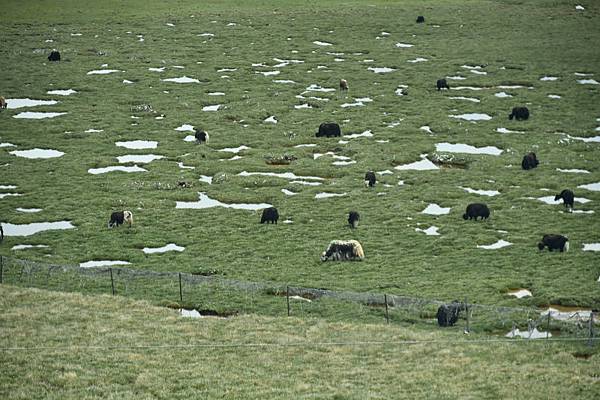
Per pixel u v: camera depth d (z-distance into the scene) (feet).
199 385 182.80
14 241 287.48
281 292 245.45
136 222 305.32
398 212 314.35
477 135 411.75
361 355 200.75
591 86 499.92
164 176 354.95
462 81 512.22
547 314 223.10
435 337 211.82
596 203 324.19
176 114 445.37
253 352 202.18
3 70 529.45
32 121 432.66
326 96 478.18
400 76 522.47
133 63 547.90
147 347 203.72
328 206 321.93
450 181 350.64
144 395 177.37
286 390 179.83
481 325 220.64
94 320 220.84
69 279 254.47
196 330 215.72
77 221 306.14
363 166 368.07
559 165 370.12
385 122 433.07
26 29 638.53
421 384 183.01
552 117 440.86
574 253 274.57
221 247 282.77
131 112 449.06
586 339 207.21
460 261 269.44
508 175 357.00
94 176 356.38
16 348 200.23
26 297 236.63
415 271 261.03
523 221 305.12
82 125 426.51
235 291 246.68
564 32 636.07
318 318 227.20
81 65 542.57
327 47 596.29
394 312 230.48
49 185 345.72
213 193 336.29
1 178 353.10
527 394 176.55
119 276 257.34
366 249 280.31
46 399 173.68
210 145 396.16
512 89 497.46
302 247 281.74
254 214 314.14
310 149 391.04
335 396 176.55
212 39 614.75
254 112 446.19
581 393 176.65
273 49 588.09
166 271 260.42
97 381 183.83
